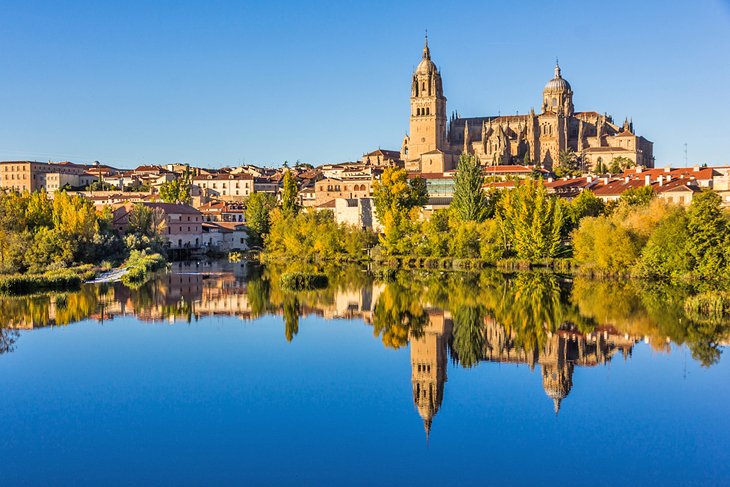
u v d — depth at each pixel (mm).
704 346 75250
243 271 155750
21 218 152500
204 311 99125
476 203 166625
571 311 94812
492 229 153250
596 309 95500
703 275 117000
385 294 114125
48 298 110750
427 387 63344
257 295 114438
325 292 117500
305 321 91938
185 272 153500
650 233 127312
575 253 142875
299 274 127938
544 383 64062
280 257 186875
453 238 158750
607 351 74062
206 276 144375
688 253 116875
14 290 117500
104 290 120125
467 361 71375
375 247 176750
